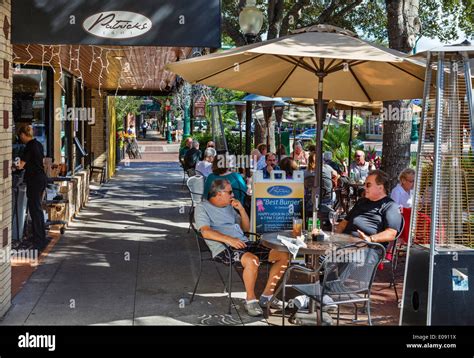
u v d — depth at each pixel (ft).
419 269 16.79
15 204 29.94
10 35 19.07
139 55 31.07
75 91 49.29
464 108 16.93
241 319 19.72
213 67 22.74
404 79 24.50
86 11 19.15
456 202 16.67
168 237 33.27
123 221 38.29
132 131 101.65
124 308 20.66
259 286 23.84
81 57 33.42
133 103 106.63
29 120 40.32
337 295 18.39
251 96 40.65
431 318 16.20
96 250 29.60
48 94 40.60
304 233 20.20
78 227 35.83
